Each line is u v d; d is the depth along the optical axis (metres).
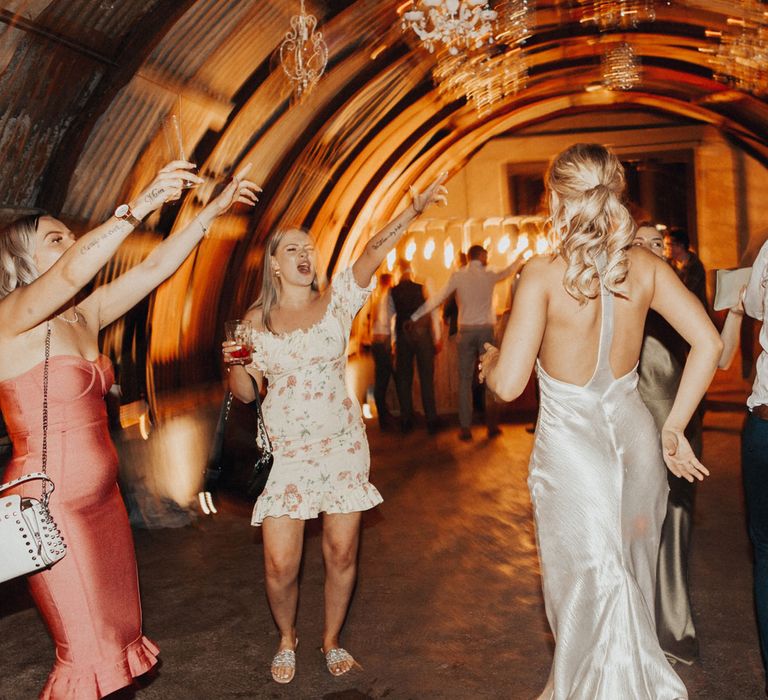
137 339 6.59
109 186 5.82
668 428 2.76
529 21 9.36
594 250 2.59
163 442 6.63
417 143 12.38
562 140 15.27
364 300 3.65
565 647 2.73
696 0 9.31
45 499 2.68
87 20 4.67
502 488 6.82
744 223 15.08
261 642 4.12
